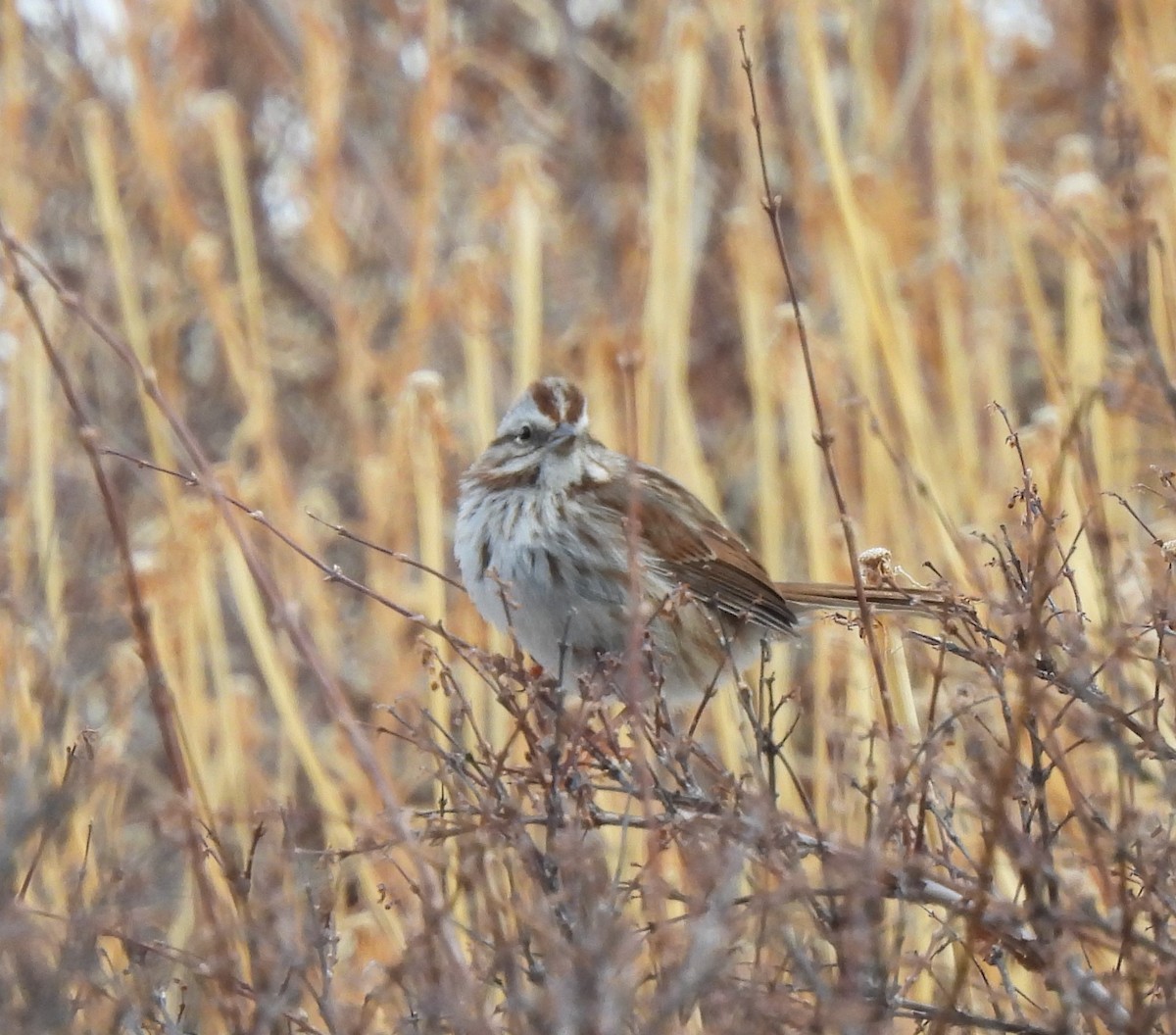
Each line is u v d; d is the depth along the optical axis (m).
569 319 18.38
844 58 19.14
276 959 7.56
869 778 7.99
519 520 10.97
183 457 15.82
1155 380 10.09
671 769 8.39
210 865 9.43
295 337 18.33
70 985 7.84
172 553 13.61
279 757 14.71
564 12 20.38
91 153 15.88
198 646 13.36
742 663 11.72
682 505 11.52
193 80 19.11
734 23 16.95
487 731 11.99
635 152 19.20
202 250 15.60
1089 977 7.54
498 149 19.97
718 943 6.84
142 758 12.40
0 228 7.76
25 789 8.08
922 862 7.68
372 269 19.11
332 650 14.53
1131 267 10.55
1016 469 13.24
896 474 13.54
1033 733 7.71
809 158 16.77
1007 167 15.42
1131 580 10.80
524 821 7.77
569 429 10.99
